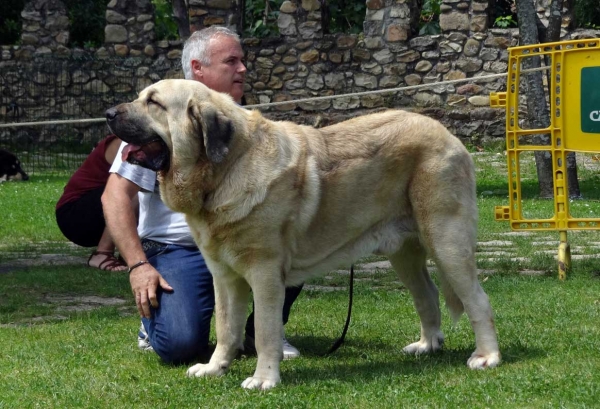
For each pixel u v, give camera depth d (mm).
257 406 4965
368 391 5199
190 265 6297
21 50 26938
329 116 24719
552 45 8938
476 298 5777
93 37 33375
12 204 16812
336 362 6152
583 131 8945
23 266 11219
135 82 26344
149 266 6207
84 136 26656
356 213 5719
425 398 5020
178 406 5098
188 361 6215
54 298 9078
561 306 7598
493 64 23266
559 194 9164
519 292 8367
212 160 5168
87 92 26547
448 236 5711
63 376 5840
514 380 5230
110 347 6746
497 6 27797
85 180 10555
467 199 5801
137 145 5383
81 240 10836
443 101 23703
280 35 24891
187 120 5273
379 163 5723
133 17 26281
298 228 5500
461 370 5656
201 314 6180
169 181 5414
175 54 26188
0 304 8680
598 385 5035
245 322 5969
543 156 16875
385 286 9227
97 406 5141
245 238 5363
